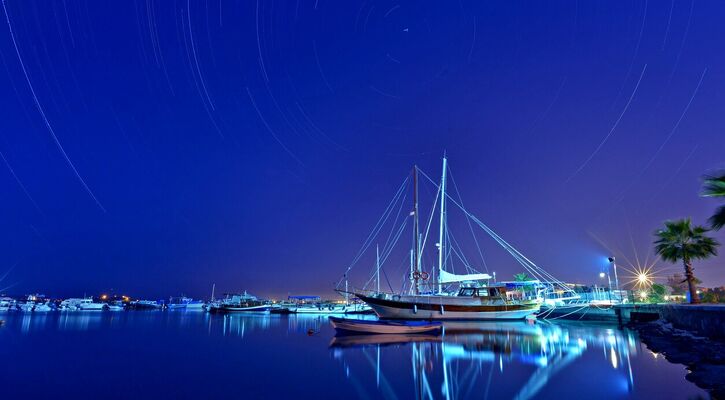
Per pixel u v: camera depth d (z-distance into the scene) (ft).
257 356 83.20
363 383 56.80
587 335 113.50
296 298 446.60
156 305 591.78
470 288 169.68
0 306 438.81
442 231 195.62
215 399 49.73
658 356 72.08
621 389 49.06
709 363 59.06
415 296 161.79
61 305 473.67
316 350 90.38
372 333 117.39
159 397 51.08
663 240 129.39
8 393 53.67
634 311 155.22
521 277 272.10
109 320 240.94
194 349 96.68
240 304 383.04
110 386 56.95
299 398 49.90
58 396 52.03
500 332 123.75
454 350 85.15
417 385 55.26
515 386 53.16
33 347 102.89
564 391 49.55
